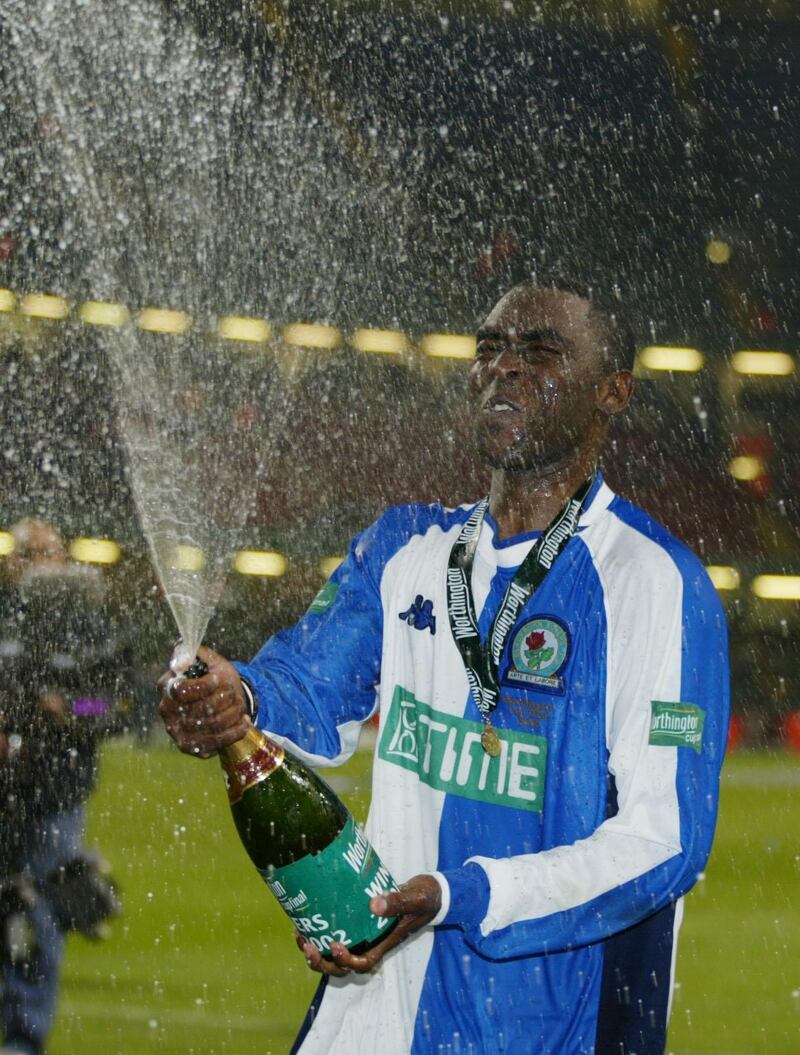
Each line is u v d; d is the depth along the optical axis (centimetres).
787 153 1764
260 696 237
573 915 222
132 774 1048
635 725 232
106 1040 432
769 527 1709
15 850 398
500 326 252
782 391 1761
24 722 403
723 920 630
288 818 211
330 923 210
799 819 948
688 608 237
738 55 1750
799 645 1681
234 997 486
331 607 257
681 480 1745
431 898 214
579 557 245
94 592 433
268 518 1426
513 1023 232
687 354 1753
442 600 248
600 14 1673
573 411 248
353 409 1424
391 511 266
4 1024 390
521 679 239
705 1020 473
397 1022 236
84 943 556
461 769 240
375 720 1332
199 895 659
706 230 1780
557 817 234
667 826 227
